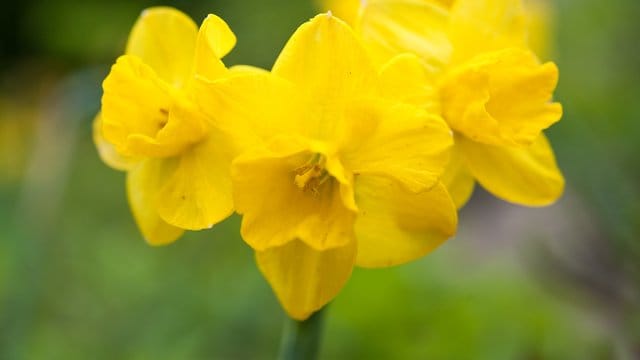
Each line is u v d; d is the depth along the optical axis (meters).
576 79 0.89
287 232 0.44
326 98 0.44
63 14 1.13
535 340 0.57
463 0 0.47
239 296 0.63
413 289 0.58
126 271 0.69
